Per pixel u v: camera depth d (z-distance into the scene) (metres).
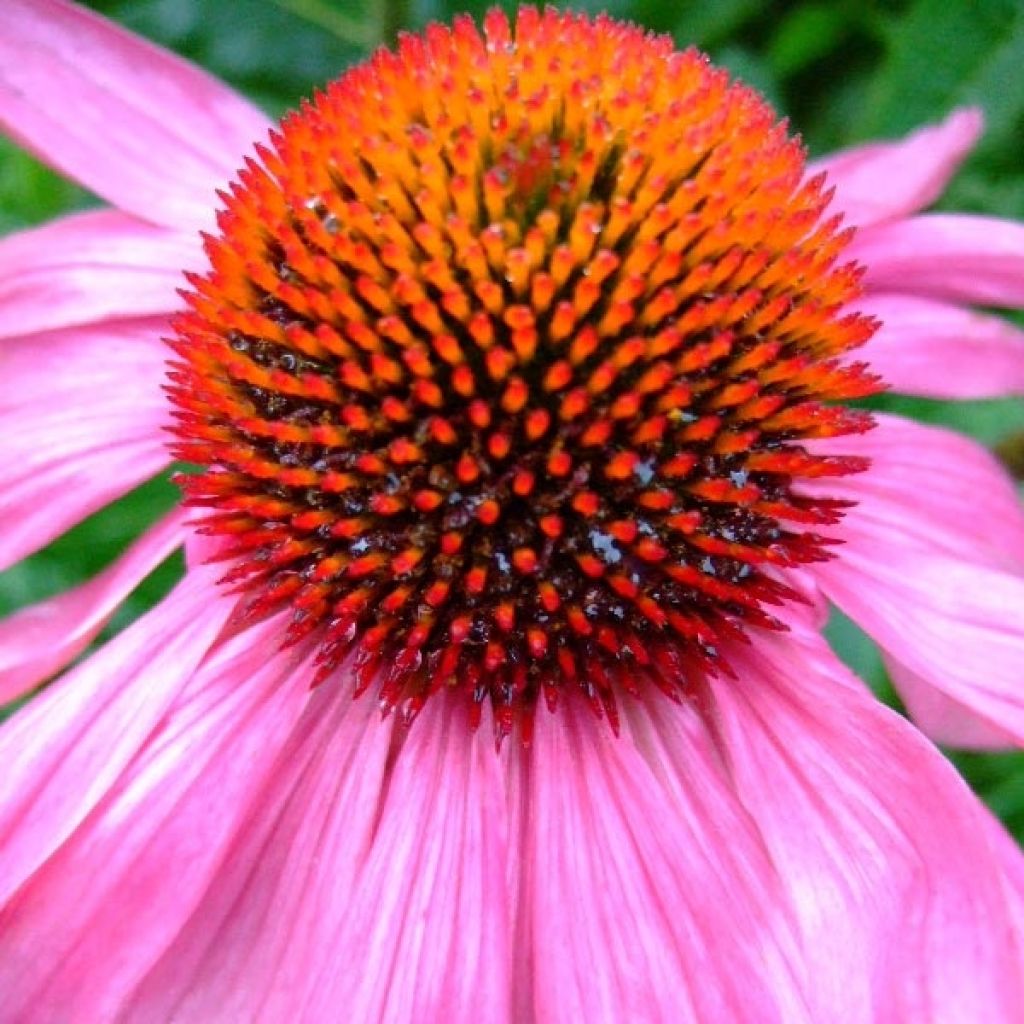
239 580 0.08
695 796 0.08
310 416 0.08
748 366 0.08
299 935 0.08
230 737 0.08
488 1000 0.07
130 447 0.09
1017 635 0.08
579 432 0.08
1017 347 0.10
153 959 0.07
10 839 0.08
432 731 0.08
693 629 0.08
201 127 0.10
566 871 0.08
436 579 0.08
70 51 0.10
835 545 0.09
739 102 0.08
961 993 0.07
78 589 0.09
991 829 0.08
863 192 0.10
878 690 0.10
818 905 0.08
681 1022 0.07
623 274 0.08
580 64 0.08
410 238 0.08
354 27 0.12
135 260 0.10
